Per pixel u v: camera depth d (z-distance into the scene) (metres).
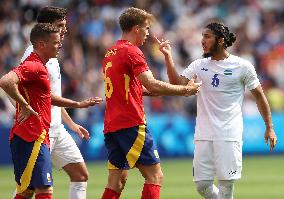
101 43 69.19
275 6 82.88
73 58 65.44
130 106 25.20
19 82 24.06
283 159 62.22
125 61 25.02
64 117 29.14
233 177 27.56
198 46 73.50
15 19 66.75
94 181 46.81
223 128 27.41
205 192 28.08
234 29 77.31
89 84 64.06
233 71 27.41
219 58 27.56
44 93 24.70
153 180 25.41
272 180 47.00
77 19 70.12
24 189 24.86
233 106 27.56
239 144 27.66
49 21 27.27
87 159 60.12
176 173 51.59
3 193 40.88
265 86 73.19
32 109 24.14
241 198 38.25
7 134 58.12
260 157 64.12
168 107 64.88
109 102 25.58
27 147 24.56
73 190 28.33
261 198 38.22
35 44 24.89
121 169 26.05
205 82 27.64
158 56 67.81
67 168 28.25
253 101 67.44
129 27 25.47
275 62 75.88
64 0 71.69
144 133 25.28
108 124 25.58
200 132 27.73
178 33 73.88
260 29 80.00
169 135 63.03
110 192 26.00
